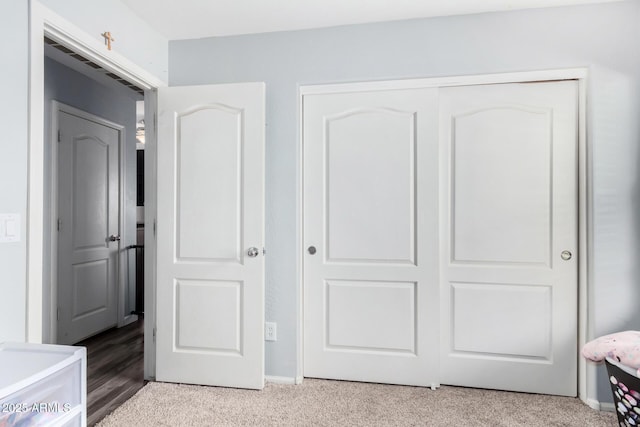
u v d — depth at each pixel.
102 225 3.67
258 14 2.35
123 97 3.95
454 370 2.47
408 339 2.47
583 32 2.22
